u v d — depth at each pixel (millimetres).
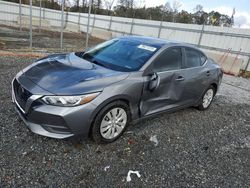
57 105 2783
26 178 2510
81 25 29906
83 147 3184
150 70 3617
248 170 3299
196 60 4711
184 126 4359
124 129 3520
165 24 18188
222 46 14133
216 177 3020
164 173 2930
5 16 26375
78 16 30297
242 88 8766
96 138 3193
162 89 3820
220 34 14156
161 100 3893
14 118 3656
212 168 3199
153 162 3109
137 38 4473
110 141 3361
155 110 3877
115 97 3105
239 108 6016
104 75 3225
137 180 2736
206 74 4836
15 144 3037
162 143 3613
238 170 3256
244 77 12047
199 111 5285
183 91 4301
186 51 4430
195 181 2875
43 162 2793
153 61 3686
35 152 2945
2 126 3391
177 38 17219
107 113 3180
